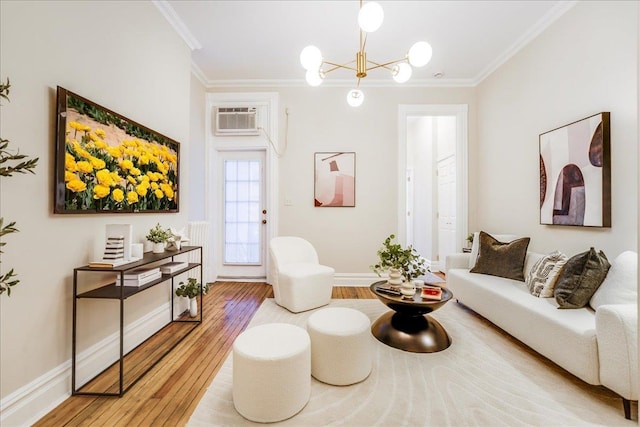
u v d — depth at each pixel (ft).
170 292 8.52
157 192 7.57
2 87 3.46
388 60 11.09
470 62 11.27
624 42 6.39
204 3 7.97
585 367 4.85
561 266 6.77
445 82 12.73
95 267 5.06
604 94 6.83
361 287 12.51
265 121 12.85
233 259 13.47
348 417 4.47
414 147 18.84
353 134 12.83
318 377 5.46
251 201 13.38
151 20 7.58
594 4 7.07
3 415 4.02
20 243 4.25
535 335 6.03
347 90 12.80
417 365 6.01
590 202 7.04
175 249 7.68
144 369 5.89
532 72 9.32
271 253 10.19
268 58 11.02
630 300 5.12
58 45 4.85
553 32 8.42
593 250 6.05
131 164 6.53
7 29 4.05
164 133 8.18
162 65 8.11
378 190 12.84
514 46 9.98
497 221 11.27
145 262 5.77
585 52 7.34
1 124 4.00
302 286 9.13
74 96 5.02
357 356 5.35
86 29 5.45
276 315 8.89
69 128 4.94
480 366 5.97
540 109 8.97
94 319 5.63
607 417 4.46
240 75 12.39
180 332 7.75
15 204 4.18
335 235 12.85
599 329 4.71
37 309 4.50
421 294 7.11
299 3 8.02
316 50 6.60
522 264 8.59
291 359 4.46
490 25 8.98
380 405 4.75
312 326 5.61
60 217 4.90
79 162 5.13
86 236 5.46
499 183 11.12
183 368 5.94
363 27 5.70
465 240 12.83
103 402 4.83
